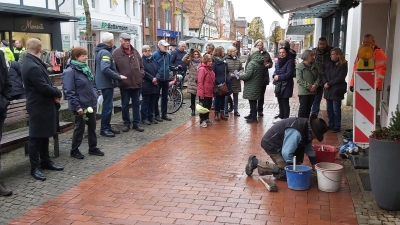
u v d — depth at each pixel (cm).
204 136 820
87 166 628
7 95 529
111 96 818
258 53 930
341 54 820
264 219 427
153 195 500
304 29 2433
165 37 4059
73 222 426
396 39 624
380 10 1021
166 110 1009
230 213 443
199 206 464
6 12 1706
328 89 836
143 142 781
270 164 568
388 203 438
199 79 898
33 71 546
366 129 627
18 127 800
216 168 607
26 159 673
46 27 2045
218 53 957
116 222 425
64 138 823
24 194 510
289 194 497
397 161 423
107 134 821
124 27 3084
